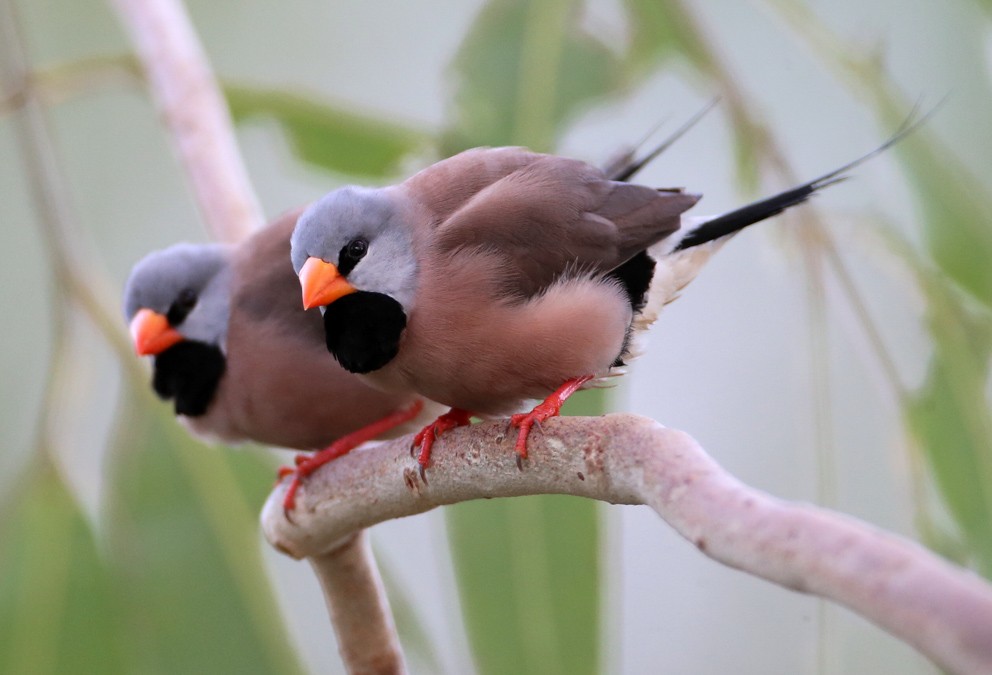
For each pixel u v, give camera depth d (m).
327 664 3.42
